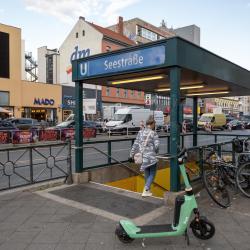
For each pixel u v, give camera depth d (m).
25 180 7.91
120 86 9.64
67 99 43.59
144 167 6.82
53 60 61.06
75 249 4.10
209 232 4.35
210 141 14.29
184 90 10.36
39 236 4.52
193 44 6.47
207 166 7.02
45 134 21.64
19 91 37.84
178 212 4.28
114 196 6.61
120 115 32.19
